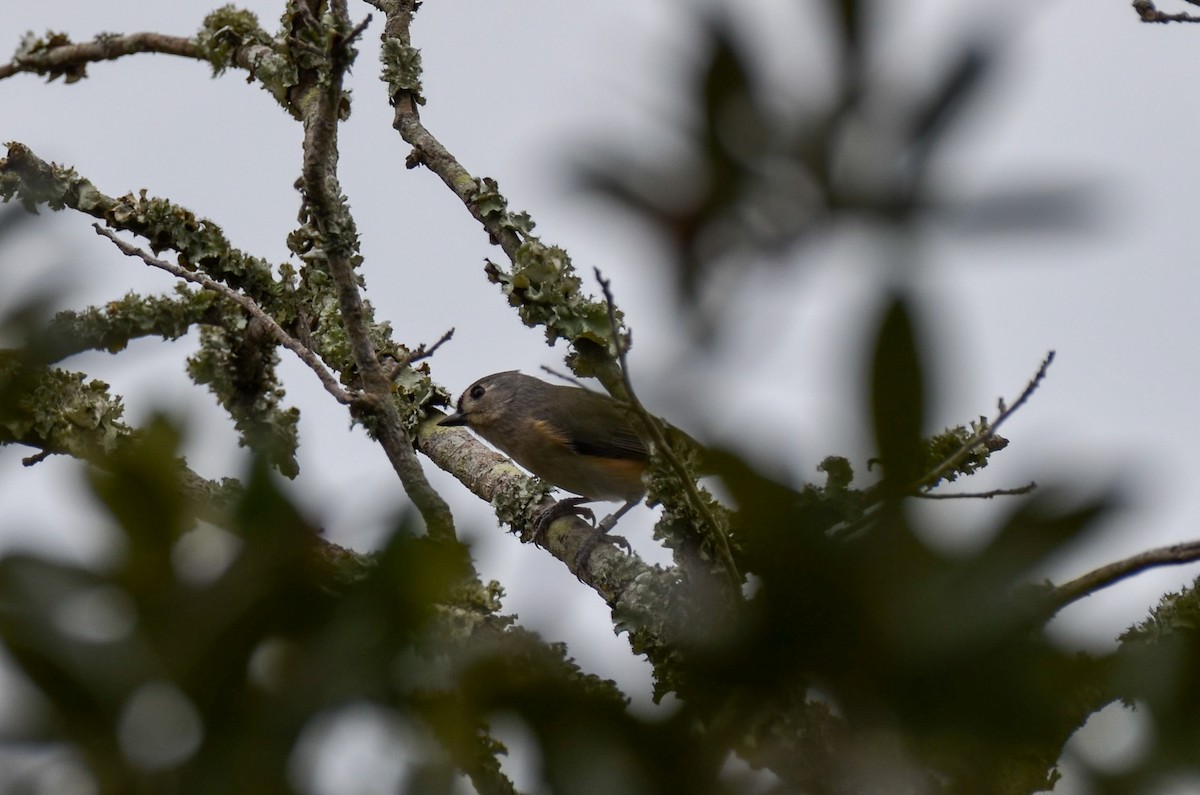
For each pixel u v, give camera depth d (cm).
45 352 411
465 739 288
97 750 287
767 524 256
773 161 222
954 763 262
